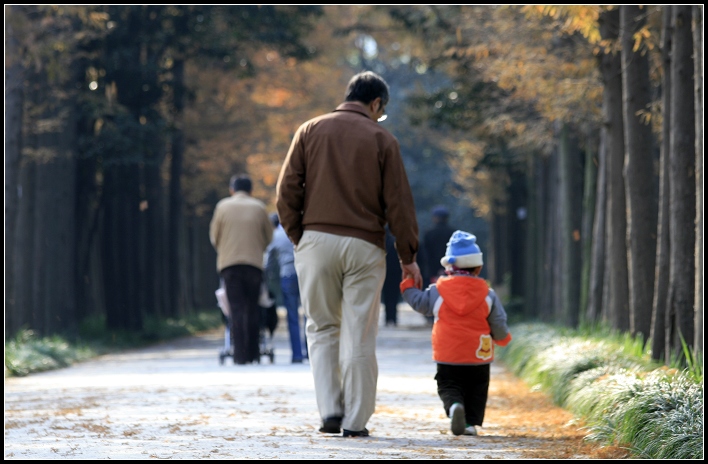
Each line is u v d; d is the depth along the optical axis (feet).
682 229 95.04
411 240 72.95
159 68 245.86
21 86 175.83
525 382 126.52
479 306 77.30
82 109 228.84
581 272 189.26
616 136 134.92
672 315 95.45
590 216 173.99
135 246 260.83
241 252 144.66
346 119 72.38
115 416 84.64
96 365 167.43
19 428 76.13
